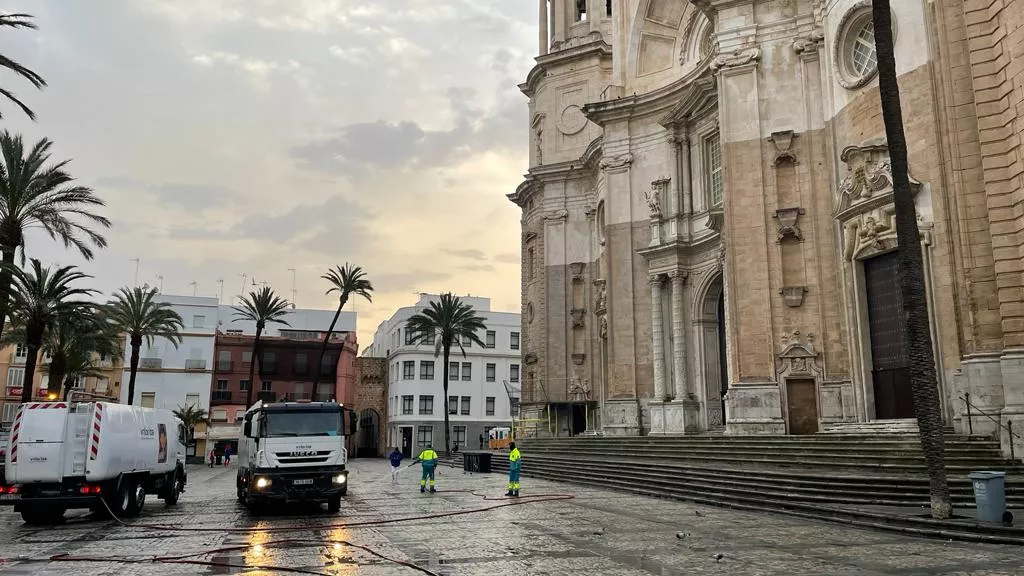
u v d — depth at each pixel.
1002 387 18.50
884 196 22.70
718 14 29.81
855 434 21.84
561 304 47.16
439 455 60.09
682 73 38.88
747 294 27.77
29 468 16.28
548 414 45.88
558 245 47.75
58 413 16.61
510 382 80.25
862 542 12.05
